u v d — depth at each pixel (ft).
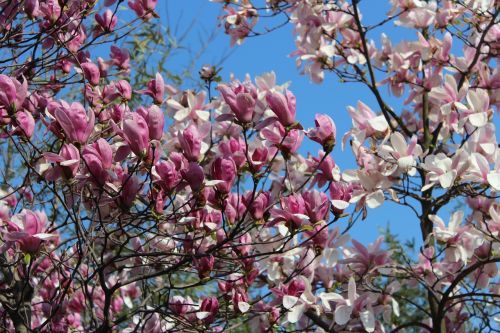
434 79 11.20
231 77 10.16
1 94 6.63
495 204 9.63
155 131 6.57
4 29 8.83
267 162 7.80
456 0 11.16
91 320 8.46
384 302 9.69
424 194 10.21
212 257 7.09
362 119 9.14
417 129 12.01
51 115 6.55
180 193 8.91
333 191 7.16
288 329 9.80
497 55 11.35
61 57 8.63
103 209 7.41
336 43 12.00
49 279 9.16
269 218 7.23
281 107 6.68
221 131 9.16
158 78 8.36
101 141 6.52
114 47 9.32
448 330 10.50
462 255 8.91
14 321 8.05
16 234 6.64
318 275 9.37
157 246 8.26
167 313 7.54
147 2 9.23
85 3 9.05
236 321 9.05
